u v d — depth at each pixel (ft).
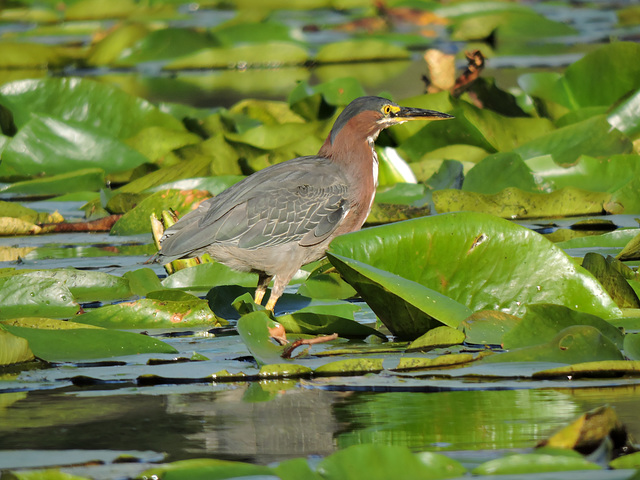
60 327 29.45
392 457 17.35
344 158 37.68
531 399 22.61
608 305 29.12
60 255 45.93
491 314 28.27
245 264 35.73
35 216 53.93
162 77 100.73
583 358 25.20
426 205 51.26
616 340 26.63
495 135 60.85
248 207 35.17
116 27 113.29
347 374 25.48
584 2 155.94
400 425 21.04
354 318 33.37
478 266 29.71
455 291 29.68
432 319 28.35
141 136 66.08
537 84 67.21
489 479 16.76
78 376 25.45
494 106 69.72
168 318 32.35
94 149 62.95
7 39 125.70
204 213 35.40
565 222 48.70
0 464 18.67
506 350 26.73
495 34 111.96
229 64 105.29
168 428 21.36
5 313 33.60
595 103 66.64
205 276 38.52
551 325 27.12
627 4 153.79
